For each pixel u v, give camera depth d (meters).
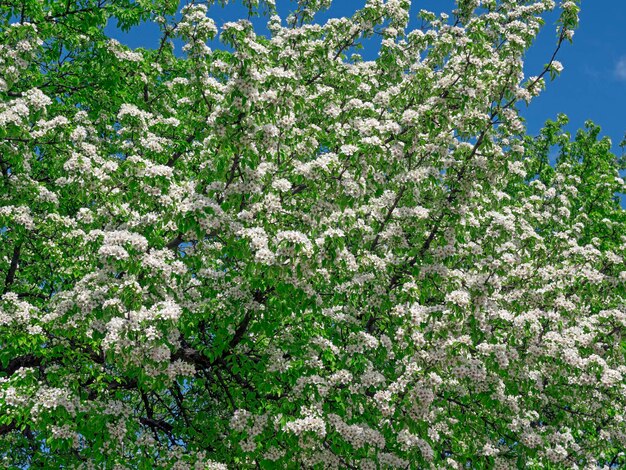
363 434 8.84
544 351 10.06
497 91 10.53
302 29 12.39
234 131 8.61
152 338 7.65
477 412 11.27
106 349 7.96
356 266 9.96
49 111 13.87
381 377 9.40
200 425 10.32
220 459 9.65
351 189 8.73
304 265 8.65
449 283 10.31
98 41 14.47
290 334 10.04
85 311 8.48
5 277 13.33
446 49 11.18
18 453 11.43
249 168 9.14
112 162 9.46
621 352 11.27
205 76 10.80
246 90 8.45
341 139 10.48
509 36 10.37
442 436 11.39
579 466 12.47
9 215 10.68
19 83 13.88
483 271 10.12
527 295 11.23
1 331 9.32
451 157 10.60
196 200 8.72
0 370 10.63
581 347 10.84
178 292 9.41
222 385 10.54
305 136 10.01
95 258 9.95
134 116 12.16
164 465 9.20
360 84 12.88
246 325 9.93
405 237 10.80
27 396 8.59
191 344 10.65
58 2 14.79
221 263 10.47
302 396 9.09
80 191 9.41
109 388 10.40
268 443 8.90
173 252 9.45
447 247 10.36
